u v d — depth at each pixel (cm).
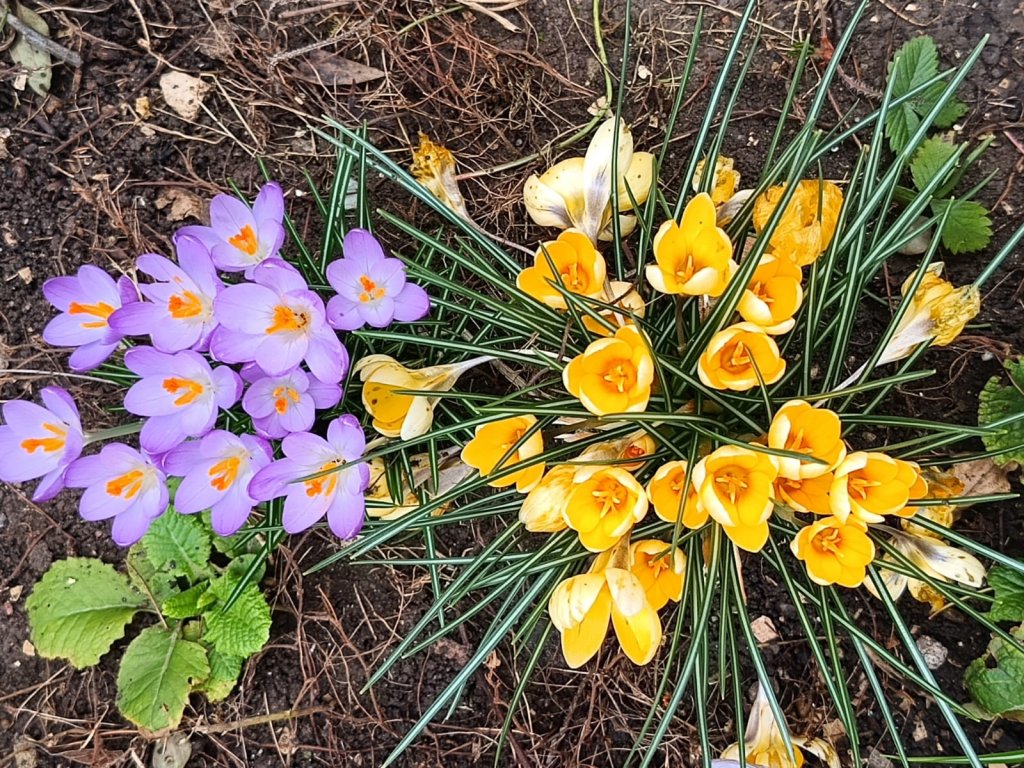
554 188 36
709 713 43
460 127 48
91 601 46
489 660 45
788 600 43
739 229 34
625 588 28
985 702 39
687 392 34
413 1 49
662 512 29
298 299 31
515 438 32
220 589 46
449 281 35
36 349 48
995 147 43
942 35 45
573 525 29
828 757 37
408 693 46
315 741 46
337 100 48
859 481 28
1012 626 40
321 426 39
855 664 43
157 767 46
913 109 43
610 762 44
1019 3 44
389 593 47
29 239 49
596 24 48
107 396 48
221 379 32
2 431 34
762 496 27
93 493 34
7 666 48
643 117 47
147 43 49
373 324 32
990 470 40
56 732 47
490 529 45
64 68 49
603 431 33
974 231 41
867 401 39
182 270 33
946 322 32
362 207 39
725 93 46
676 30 47
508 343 42
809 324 32
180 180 49
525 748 45
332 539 47
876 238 35
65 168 49
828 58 45
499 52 48
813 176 45
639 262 36
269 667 47
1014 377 39
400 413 35
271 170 48
